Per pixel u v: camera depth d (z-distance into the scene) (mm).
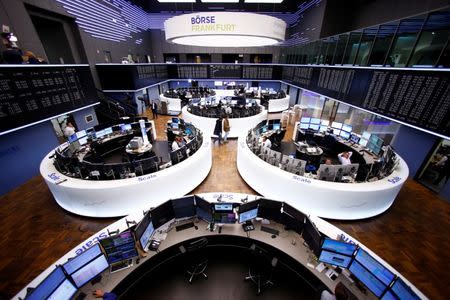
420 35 5949
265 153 6129
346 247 3023
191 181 6164
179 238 3838
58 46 10016
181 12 18672
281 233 3969
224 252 4379
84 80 8867
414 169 6926
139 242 3350
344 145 7844
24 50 7359
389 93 6570
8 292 3719
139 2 17000
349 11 12547
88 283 3102
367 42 8266
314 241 3344
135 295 3643
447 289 3811
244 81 19500
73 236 4801
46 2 8391
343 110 11477
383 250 4543
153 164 5586
